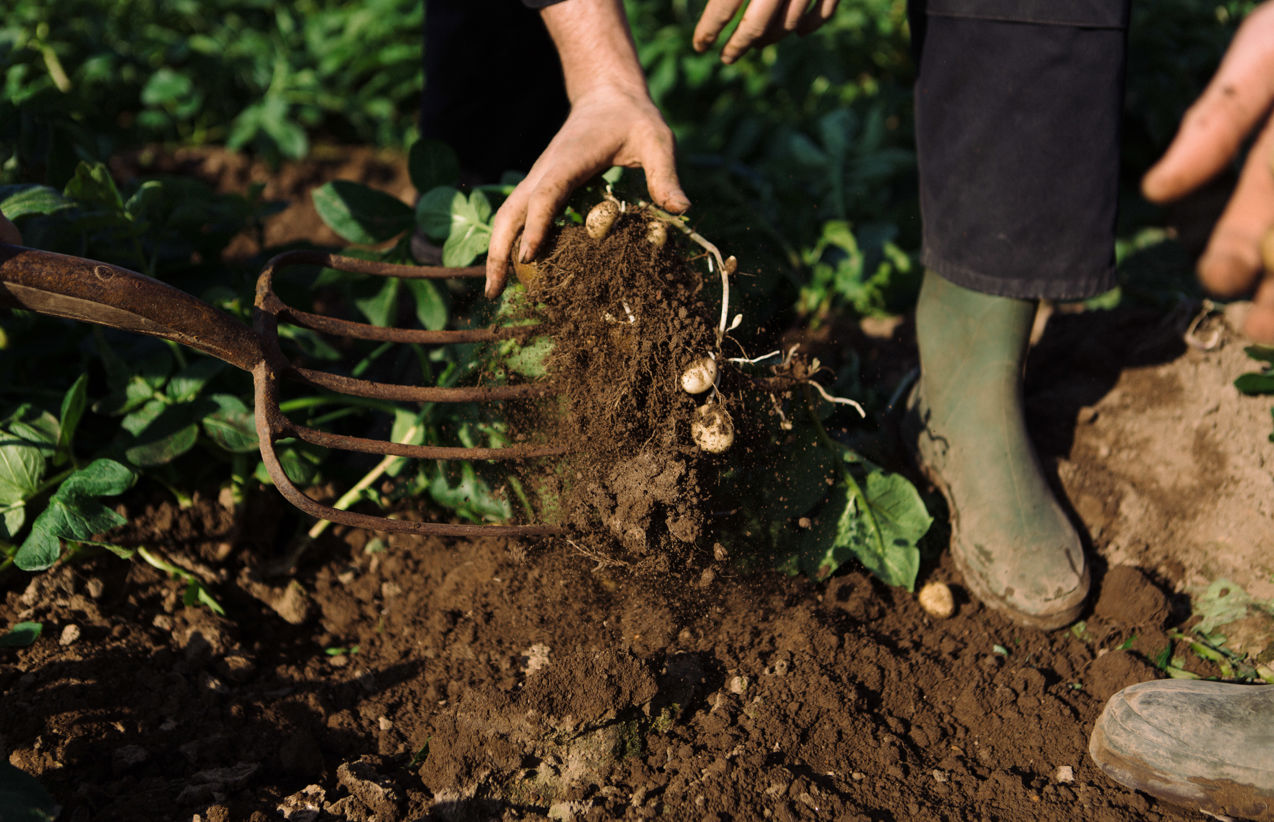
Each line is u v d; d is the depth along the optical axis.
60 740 1.42
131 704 1.53
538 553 1.74
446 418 1.92
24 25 3.64
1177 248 3.02
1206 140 0.81
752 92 3.66
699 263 1.69
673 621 1.69
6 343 1.91
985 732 1.54
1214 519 1.83
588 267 1.45
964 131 1.63
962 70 1.59
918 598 1.80
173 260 2.24
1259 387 1.91
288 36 4.15
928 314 1.86
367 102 3.89
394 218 2.05
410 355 2.20
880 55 3.82
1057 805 1.39
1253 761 1.29
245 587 1.82
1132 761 1.38
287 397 2.05
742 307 1.80
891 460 2.05
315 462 1.93
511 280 1.70
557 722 1.44
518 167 2.28
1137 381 2.06
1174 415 1.98
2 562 1.69
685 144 3.10
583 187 1.64
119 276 1.26
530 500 1.76
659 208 1.58
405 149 3.78
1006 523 1.74
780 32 1.60
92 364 2.10
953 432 1.81
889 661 1.64
